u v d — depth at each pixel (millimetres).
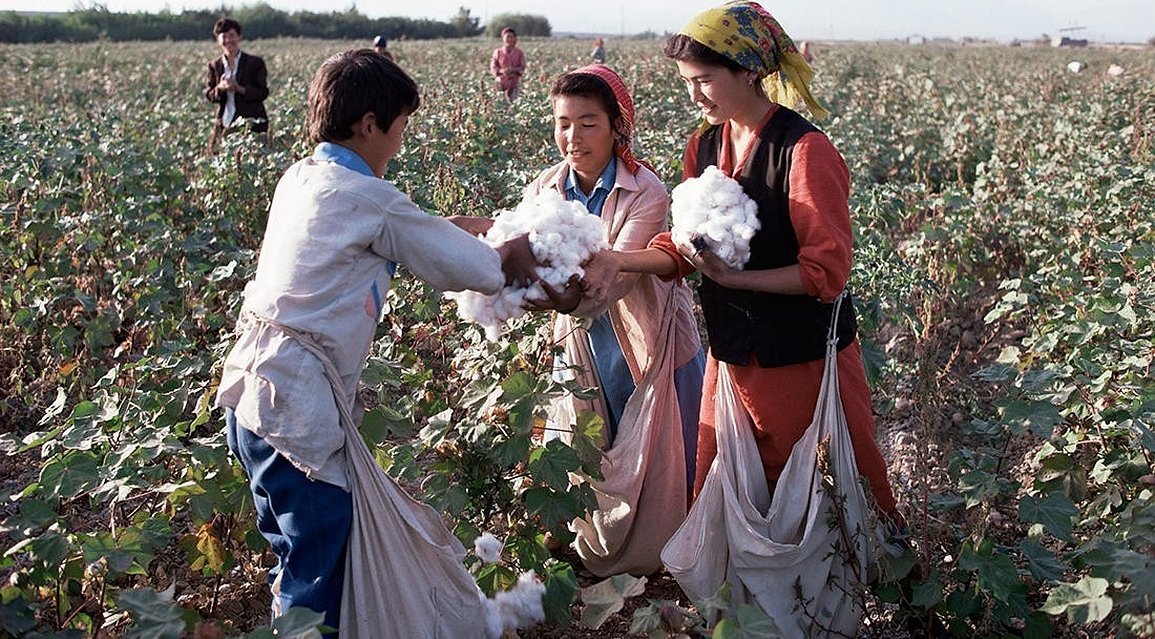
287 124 9703
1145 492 3031
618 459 3320
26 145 7832
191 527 3713
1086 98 15258
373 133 2449
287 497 2434
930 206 7414
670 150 8398
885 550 2875
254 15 55938
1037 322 5219
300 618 2178
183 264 5500
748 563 2863
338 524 2453
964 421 4711
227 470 3104
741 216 2777
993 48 51219
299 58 28562
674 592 3447
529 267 2783
